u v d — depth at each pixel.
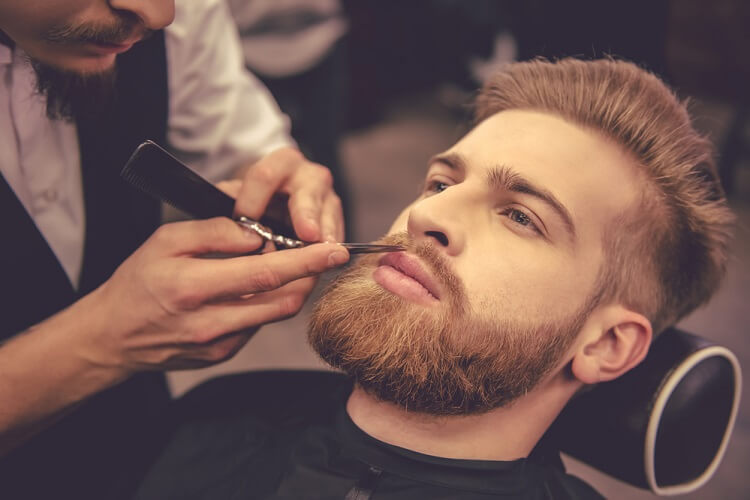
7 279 0.87
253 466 0.98
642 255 0.91
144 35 0.76
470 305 0.81
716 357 0.93
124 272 0.80
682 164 0.91
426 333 0.80
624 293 0.90
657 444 0.91
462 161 0.90
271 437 1.02
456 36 4.70
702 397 0.91
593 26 2.82
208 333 0.79
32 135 0.88
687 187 0.91
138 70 0.98
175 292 0.76
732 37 4.43
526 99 0.95
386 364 0.79
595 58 1.09
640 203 0.89
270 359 2.25
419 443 0.88
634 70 0.97
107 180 0.97
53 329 0.80
